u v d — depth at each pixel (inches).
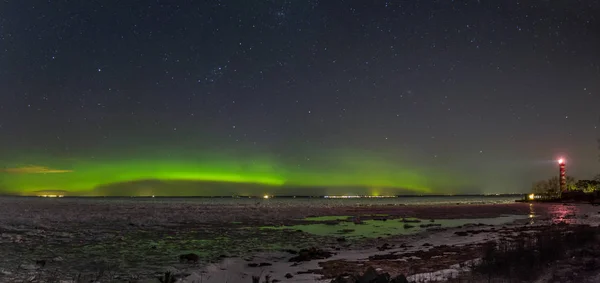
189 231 1088.8
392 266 508.7
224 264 561.0
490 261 409.1
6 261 609.0
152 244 813.2
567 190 3174.2
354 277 273.9
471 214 1830.7
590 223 1109.7
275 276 468.8
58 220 1483.8
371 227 1201.4
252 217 1705.2
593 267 350.9
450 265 492.7
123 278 482.0
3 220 1443.2
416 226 1214.9
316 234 999.6
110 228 1173.1
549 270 350.0
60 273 519.8
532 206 2581.2
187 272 511.8
